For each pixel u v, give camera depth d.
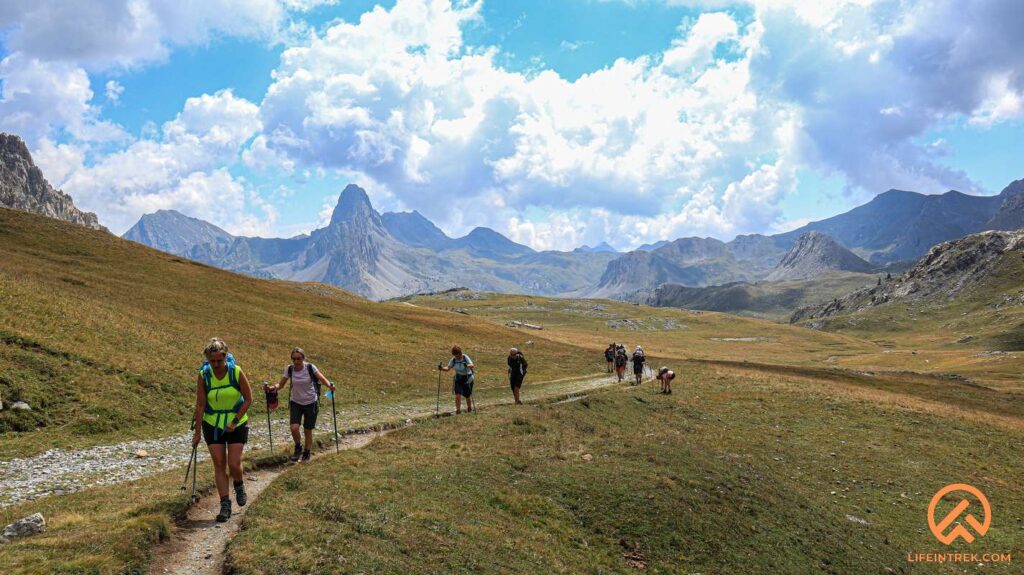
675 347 173.00
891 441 38.94
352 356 55.12
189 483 14.63
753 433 37.41
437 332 88.00
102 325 38.22
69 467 18.55
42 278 52.25
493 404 34.44
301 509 12.89
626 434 28.69
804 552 19.22
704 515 19.41
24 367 26.84
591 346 121.62
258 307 74.12
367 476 16.73
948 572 21.14
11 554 8.99
